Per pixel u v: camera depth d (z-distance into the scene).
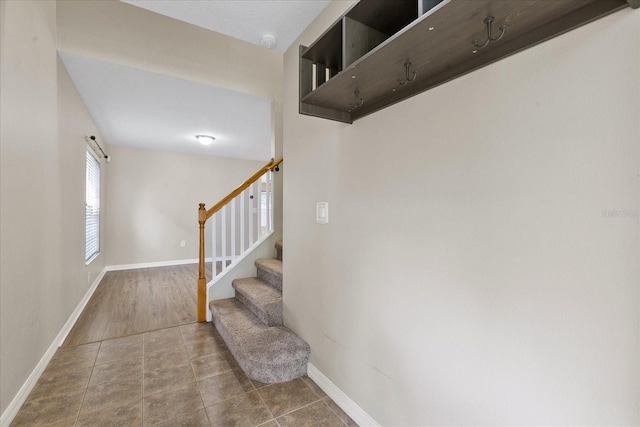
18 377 1.66
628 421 0.69
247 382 1.88
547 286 0.82
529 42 0.83
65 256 2.64
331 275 1.72
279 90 3.44
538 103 0.82
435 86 1.11
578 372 0.76
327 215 1.74
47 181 2.16
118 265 5.49
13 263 1.62
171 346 2.37
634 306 0.67
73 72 2.74
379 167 1.38
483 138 0.96
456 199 1.04
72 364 2.09
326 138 1.75
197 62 3.00
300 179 2.02
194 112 3.74
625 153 0.68
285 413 1.60
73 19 2.49
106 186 5.32
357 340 1.53
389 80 1.15
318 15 1.75
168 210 5.98
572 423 0.78
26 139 1.80
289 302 2.20
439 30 0.82
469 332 1.01
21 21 1.74
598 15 0.71
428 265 1.15
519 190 0.87
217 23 1.82
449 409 1.08
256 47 3.32
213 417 1.57
